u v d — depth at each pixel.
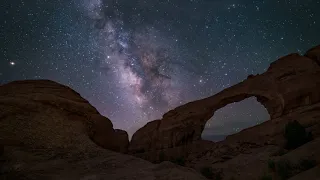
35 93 14.07
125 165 9.15
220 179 11.46
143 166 9.12
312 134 14.22
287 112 17.02
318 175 7.40
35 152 9.48
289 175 9.29
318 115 15.52
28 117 11.61
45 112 12.73
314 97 16.72
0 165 8.09
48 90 14.91
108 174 8.02
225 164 13.76
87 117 14.91
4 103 11.58
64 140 11.23
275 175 10.05
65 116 13.64
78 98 15.97
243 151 15.98
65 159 9.36
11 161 8.33
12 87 14.34
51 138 10.96
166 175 8.00
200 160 17.30
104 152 10.84
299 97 17.00
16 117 11.17
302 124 15.42
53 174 7.70
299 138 13.51
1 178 7.25
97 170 8.45
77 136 12.10
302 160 10.11
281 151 12.97
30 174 7.50
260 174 10.70
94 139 14.49
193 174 8.44
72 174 7.90
